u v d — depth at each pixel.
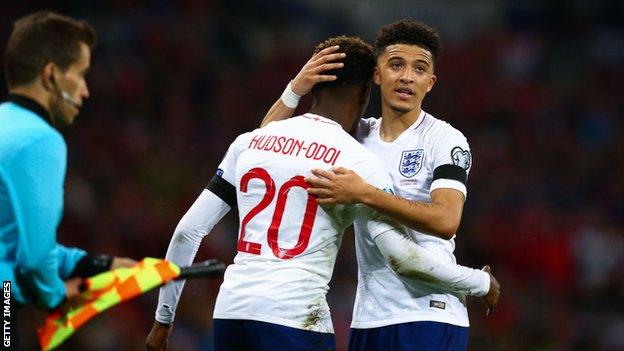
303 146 14.45
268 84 59.88
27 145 12.98
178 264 15.73
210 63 60.19
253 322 13.91
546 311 44.25
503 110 62.38
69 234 42.19
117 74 55.97
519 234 48.53
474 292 15.49
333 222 14.38
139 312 37.44
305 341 13.91
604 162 57.84
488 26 70.50
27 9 58.06
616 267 47.47
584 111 62.94
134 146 50.41
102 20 60.47
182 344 36.75
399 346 15.61
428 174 15.78
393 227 14.66
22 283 13.26
